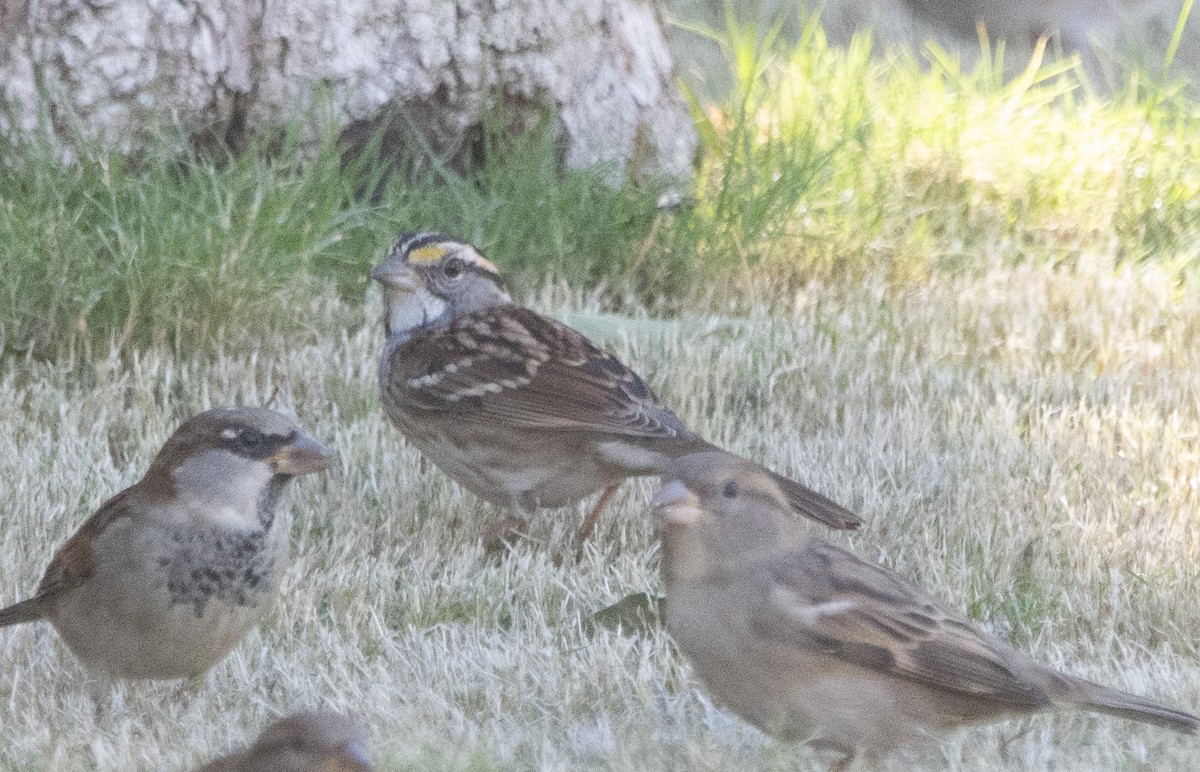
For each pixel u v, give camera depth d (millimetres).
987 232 16906
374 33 14789
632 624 9070
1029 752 7406
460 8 15039
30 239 12477
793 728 7129
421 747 7059
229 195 13203
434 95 15102
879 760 7227
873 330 13961
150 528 7523
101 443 11203
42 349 12484
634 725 7672
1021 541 10148
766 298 14969
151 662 7738
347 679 8219
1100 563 9969
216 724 7762
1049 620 9148
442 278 10453
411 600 9258
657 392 12523
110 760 7207
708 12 22891
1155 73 23172
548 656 8477
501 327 10273
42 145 13328
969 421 12148
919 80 19750
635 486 10977
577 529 10680
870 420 12430
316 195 13977
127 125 13992
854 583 7047
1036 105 19562
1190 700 8141
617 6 16062
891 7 24406
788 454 11555
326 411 12281
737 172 16031
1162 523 10547
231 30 14328
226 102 14430
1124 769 7246
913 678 7047
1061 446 11758
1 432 11141
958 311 14430
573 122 15812
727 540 6988
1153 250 16844
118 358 12320
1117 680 8367
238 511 7574
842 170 17062
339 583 9398
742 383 12938
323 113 14469
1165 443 11734
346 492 10711
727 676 7098
